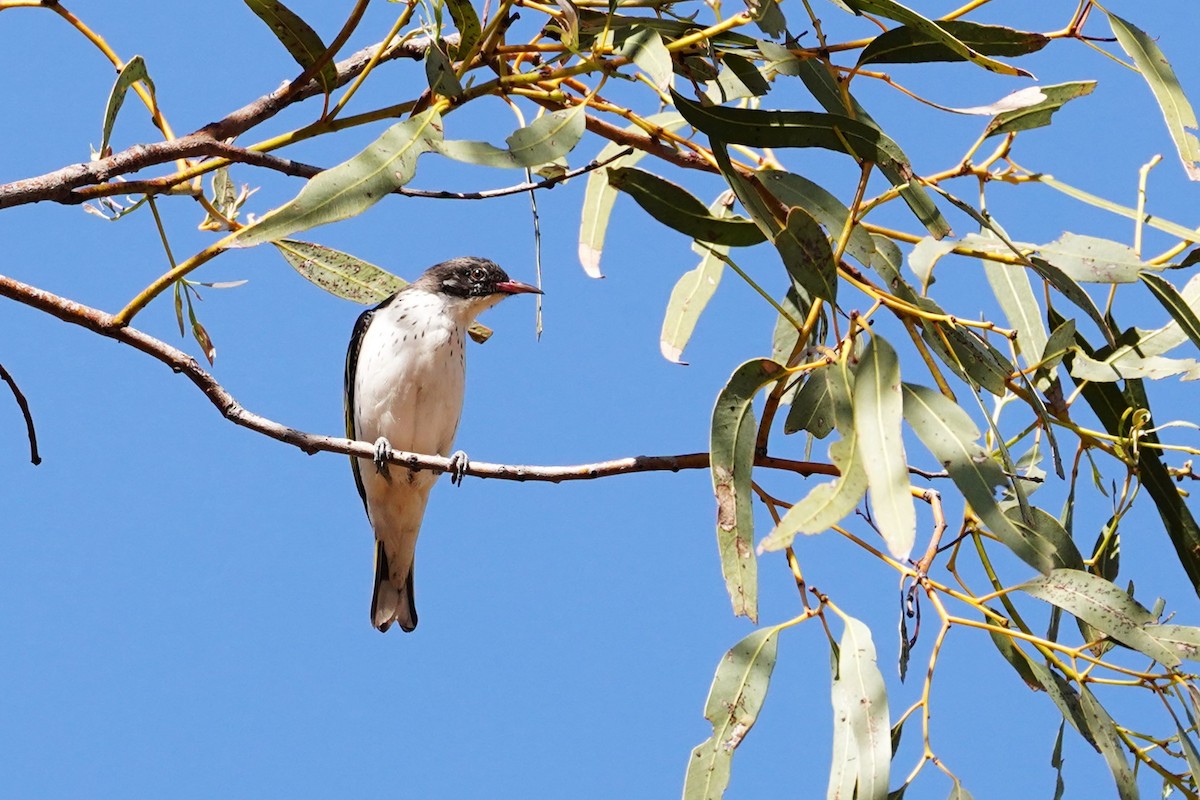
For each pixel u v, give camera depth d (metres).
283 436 8.62
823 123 7.70
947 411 7.34
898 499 6.78
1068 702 7.80
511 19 7.82
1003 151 8.17
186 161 8.77
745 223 8.16
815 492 6.88
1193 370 8.55
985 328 7.45
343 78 8.91
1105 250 8.20
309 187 7.12
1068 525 9.10
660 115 10.44
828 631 7.46
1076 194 8.70
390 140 7.38
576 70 7.94
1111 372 8.78
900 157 7.68
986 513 7.21
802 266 7.19
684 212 8.16
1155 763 7.97
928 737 7.03
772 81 8.70
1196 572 8.74
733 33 8.20
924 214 7.81
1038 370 8.70
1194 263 8.42
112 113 7.80
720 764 7.30
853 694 7.17
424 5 7.75
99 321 8.27
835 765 7.09
